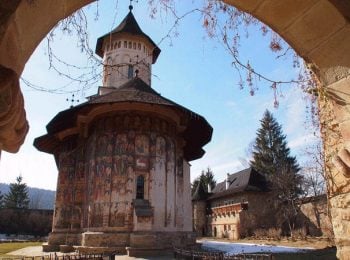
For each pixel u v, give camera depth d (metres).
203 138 30.31
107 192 24.77
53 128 28.27
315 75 4.17
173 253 22.98
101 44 40.28
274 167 68.50
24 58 3.06
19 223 59.47
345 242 3.89
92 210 25.05
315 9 3.60
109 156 25.53
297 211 52.16
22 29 2.78
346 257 3.87
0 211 59.38
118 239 23.27
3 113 2.55
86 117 26.80
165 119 27.47
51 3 3.03
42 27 3.15
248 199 59.44
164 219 25.19
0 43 2.45
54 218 28.20
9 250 28.42
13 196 86.06
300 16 3.76
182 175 28.33
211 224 71.00
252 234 56.94
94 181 25.62
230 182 68.81
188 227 29.95
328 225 42.00
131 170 25.08
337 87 3.88
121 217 24.06
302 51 4.09
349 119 3.78
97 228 24.34
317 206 48.12
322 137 4.44
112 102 24.78
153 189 25.27
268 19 4.02
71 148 29.67
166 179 26.25
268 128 75.38
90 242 23.38
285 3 3.71
